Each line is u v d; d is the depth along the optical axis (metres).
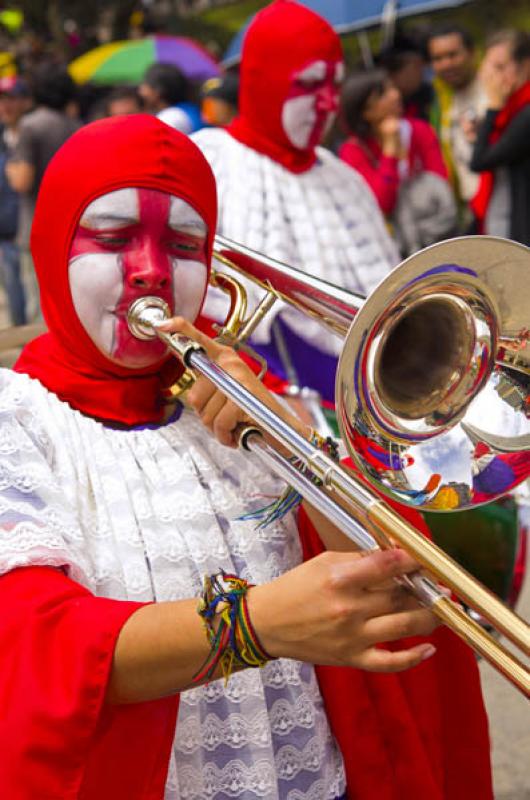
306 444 1.52
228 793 1.78
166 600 1.74
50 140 6.54
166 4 13.05
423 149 5.33
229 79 6.16
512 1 7.04
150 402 1.91
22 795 1.45
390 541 1.42
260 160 3.48
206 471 1.87
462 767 2.12
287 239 3.43
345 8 6.54
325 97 3.48
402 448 1.66
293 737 1.84
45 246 1.85
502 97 5.00
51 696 1.46
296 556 1.94
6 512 1.60
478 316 1.72
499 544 2.80
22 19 15.14
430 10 6.45
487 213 5.23
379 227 3.69
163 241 1.82
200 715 1.77
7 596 1.54
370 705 1.94
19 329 2.51
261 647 1.45
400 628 1.38
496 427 1.75
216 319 2.87
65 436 1.79
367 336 1.56
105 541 1.74
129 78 9.95
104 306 1.80
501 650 1.32
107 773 1.58
